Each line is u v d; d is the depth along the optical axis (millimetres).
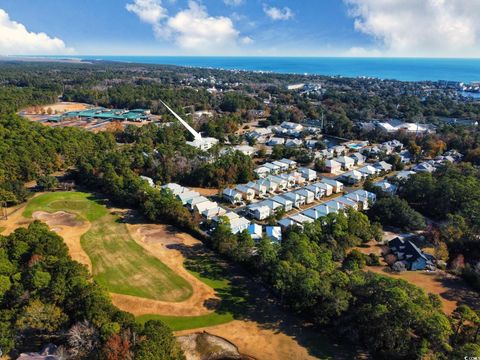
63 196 110438
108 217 97875
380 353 52219
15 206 102938
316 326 59312
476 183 103562
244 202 108750
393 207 95250
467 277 72000
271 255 69812
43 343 52906
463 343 49719
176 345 49219
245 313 62344
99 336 48219
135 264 76250
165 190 103062
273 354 53781
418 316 48969
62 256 68250
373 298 54312
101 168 117812
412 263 76500
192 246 84375
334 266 66625
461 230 82625
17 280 59625
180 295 66688
